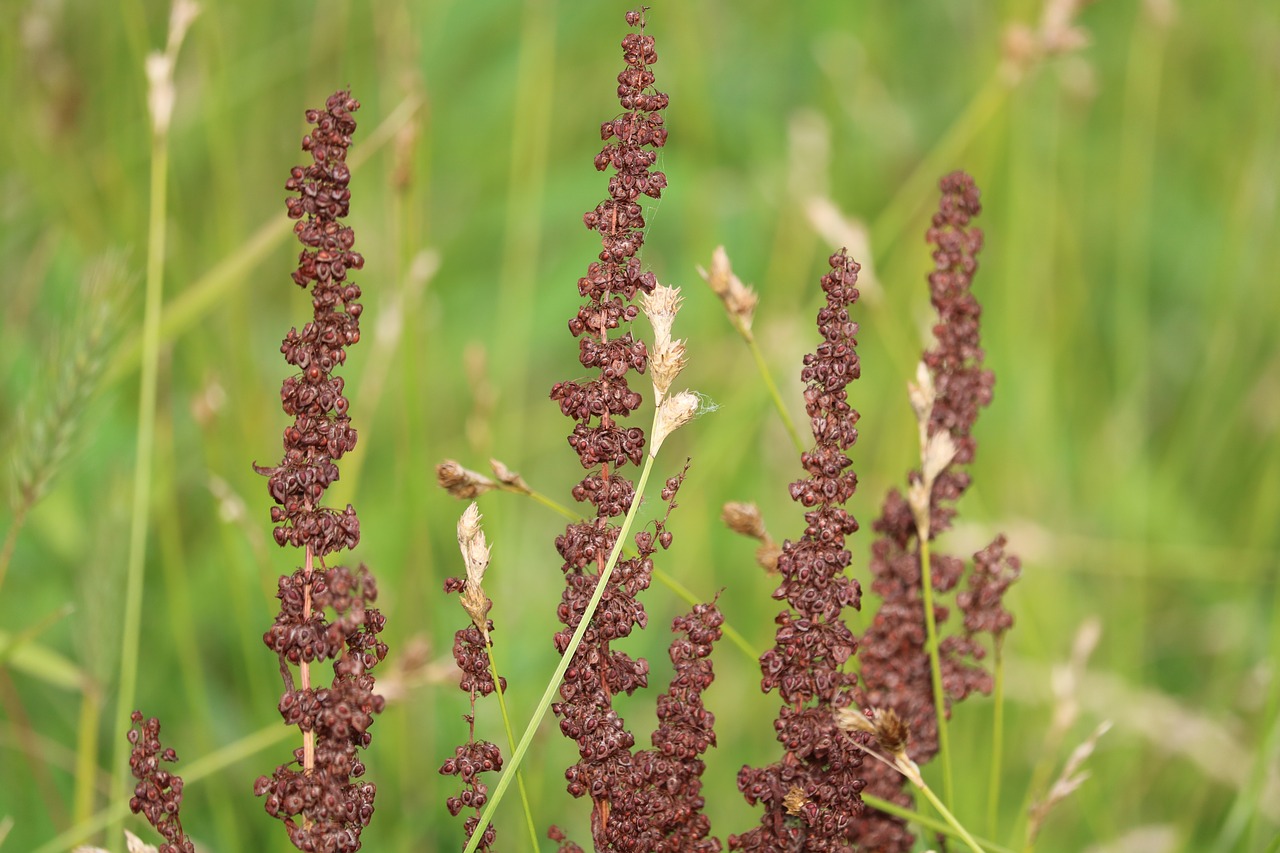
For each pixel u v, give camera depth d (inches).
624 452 59.1
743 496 154.5
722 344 165.9
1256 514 158.6
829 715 60.1
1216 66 207.5
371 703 53.5
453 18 192.7
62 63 153.4
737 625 147.0
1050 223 174.2
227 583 132.7
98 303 90.0
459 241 183.0
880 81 193.6
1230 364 177.3
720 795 127.4
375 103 177.9
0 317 142.8
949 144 152.8
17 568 128.3
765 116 195.0
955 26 214.2
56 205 151.6
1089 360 186.1
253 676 114.6
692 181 167.6
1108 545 151.5
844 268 58.9
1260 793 100.6
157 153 97.8
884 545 76.4
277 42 186.1
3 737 111.7
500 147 190.2
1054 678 91.3
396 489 140.7
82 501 128.7
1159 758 131.1
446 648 125.6
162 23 172.1
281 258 175.0
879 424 173.3
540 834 113.7
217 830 118.0
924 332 128.7
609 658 60.1
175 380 151.2
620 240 57.9
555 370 181.3
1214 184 201.0
